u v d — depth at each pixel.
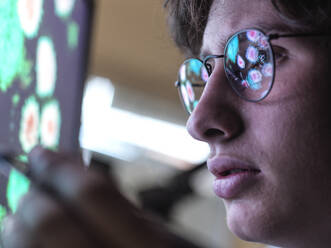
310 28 0.73
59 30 1.20
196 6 0.97
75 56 1.23
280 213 0.72
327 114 0.71
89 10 1.27
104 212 0.36
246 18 0.80
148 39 3.13
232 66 0.78
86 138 4.04
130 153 3.97
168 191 2.12
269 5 0.77
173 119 4.01
